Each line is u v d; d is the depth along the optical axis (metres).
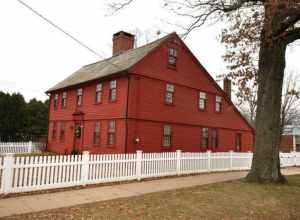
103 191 9.65
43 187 9.41
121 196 8.91
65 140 25.27
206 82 24.09
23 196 8.49
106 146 19.77
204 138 23.41
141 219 6.46
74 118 24.31
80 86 24.02
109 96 20.17
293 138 41.03
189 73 22.61
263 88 12.21
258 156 12.02
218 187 10.67
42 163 9.42
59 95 27.52
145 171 12.79
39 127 33.59
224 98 25.73
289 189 10.82
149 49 20.38
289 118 38.66
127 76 18.58
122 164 11.89
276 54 11.98
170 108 20.80
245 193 9.70
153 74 19.81
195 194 9.30
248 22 12.85
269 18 10.41
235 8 12.15
